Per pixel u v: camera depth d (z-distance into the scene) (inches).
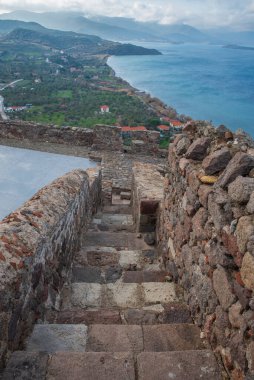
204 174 122.6
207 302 110.7
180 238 149.5
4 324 86.9
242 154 104.9
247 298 82.5
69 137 406.9
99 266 181.3
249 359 79.3
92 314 126.3
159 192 232.4
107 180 362.9
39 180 290.0
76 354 93.0
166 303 138.3
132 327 113.7
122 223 278.2
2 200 249.6
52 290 131.3
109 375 88.3
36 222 122.6
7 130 408.8
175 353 95.7
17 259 98.8
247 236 82.2
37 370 87.6
